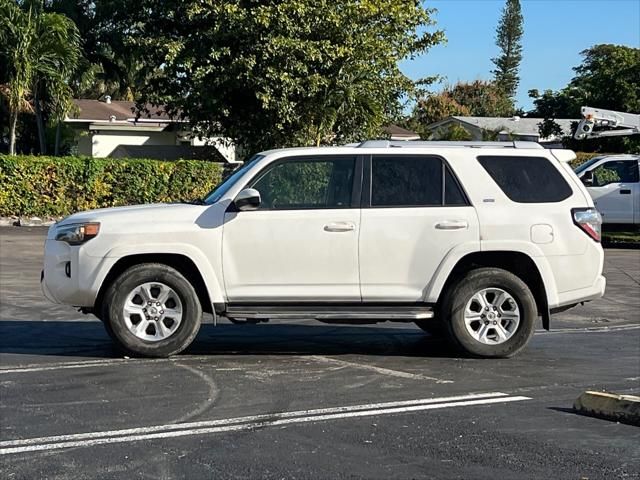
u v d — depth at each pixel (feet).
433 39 86.53
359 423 20.07
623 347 30.14
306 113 85.76
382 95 86.53
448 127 162.09
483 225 27.07
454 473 16.72
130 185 83.71
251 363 26.68
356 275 26.86
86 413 20.83
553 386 23.97
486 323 27.40
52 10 109.09
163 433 19.21
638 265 58.49
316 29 81.97
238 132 90.07
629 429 19.81
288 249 26.68
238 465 17.11
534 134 137.18
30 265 53.16
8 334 31.71
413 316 27.04
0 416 20.54
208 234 26.61
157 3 86.17
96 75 120.47
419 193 27.37
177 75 88.28
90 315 36.14
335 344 30.32
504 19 255.70
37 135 114.21
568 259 27.45
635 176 71.97
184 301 26.76
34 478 16.40
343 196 27.17
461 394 22.93
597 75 117.39
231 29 80.79
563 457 17.75
